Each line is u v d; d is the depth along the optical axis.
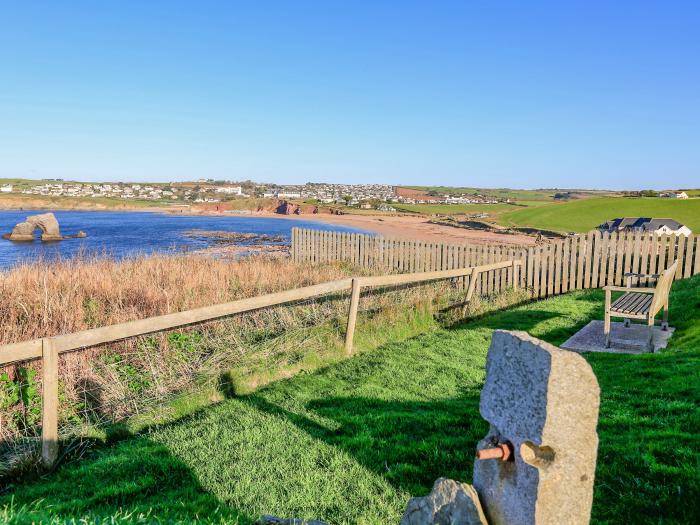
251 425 5.43
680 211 70.88
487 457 2.14
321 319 9.20
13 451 4.70
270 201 149.25
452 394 6.30
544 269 13.30
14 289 9.16
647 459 3.87
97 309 8.81
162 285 10.66
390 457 4.60
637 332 8.59
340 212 123.75
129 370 6.50
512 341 2.17
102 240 45.97
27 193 183.75
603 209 80.31
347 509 3.84
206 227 72.88
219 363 7.17
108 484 4.28
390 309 9.78
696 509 3.23
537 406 2.00
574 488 2.06
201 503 3.95
